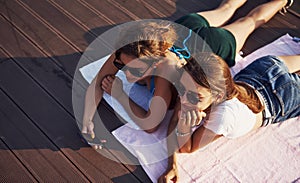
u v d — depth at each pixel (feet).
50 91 6.77
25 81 6.89
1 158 5.89
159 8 8.32
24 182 5.65
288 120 6.50
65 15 8.02
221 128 5.50
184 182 5.69
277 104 6.14
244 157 6.03
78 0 8.33
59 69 7.09
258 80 6.23
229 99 5.57
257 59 6.68
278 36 7.86
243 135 6.26
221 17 7.73
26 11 8.07
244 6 8.38
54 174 5.76
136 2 8.40
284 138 6.29
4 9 8.09
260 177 5.82
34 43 7.50
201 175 5.78
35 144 6.08
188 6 8.40
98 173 5.79
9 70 7.04
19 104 6.57
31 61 7.20
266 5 7.96
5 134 6.18
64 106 6.57
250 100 5.76
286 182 5.77
